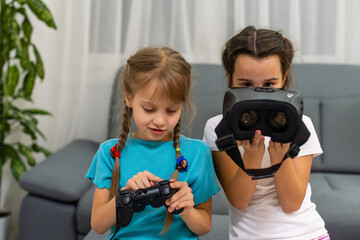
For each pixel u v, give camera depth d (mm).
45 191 1725
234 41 1073
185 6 2260
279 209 1046
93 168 1053
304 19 2254
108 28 2285
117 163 1004
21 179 1747
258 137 904
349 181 1845
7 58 1972
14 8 1954
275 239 1024
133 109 972
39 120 2334
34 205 1749
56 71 2312
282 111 873
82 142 2230
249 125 915
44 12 1958
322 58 2287
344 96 2016
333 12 2234
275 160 946
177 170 994
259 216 1045
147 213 998
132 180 904
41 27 2262
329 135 1979
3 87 1951
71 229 1726
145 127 954
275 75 1024
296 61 2270
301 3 2246
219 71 2094
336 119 1983
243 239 1049
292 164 1021
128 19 2328
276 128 912
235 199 1042
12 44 1979
